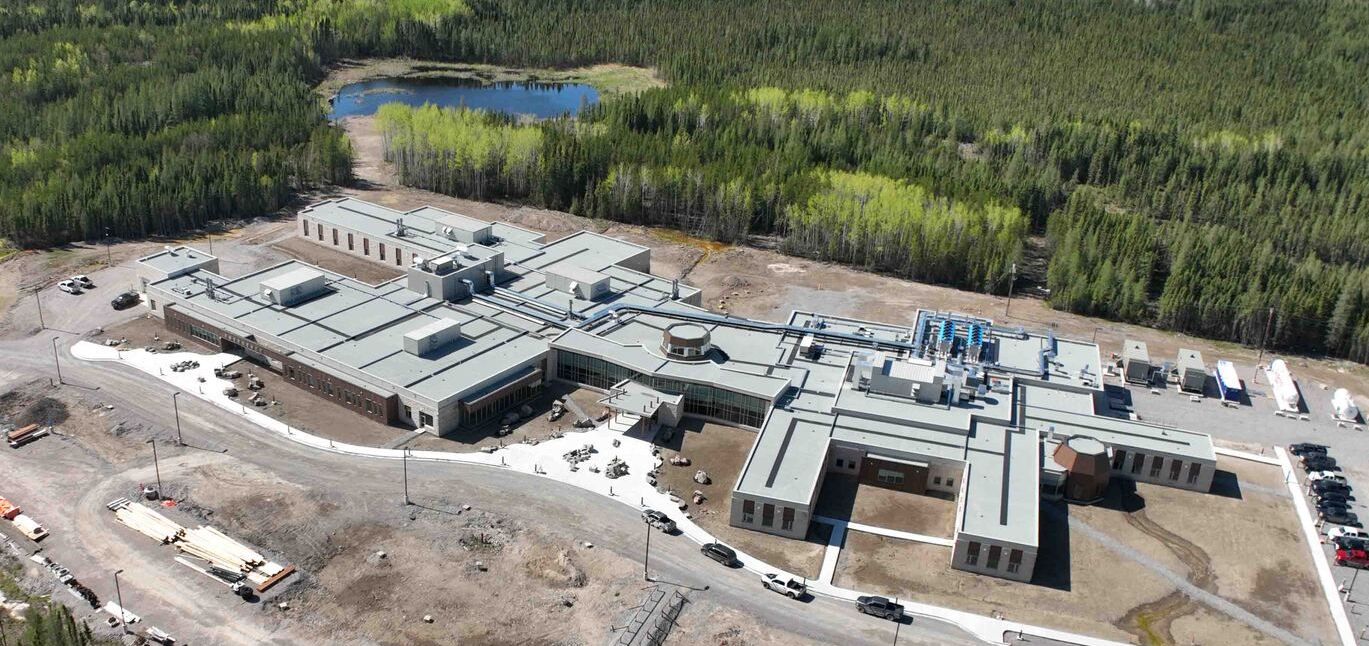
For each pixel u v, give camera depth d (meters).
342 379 153.62
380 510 130.38
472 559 122.62
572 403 156.62
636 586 119.31
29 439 142.75
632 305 177.12
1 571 117.12
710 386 153.00
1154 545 131.75
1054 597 121.38
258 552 121.44
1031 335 176.12
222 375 162.12
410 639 110.31
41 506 128.62
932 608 118.50
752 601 118.00
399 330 167.62
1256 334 194.12
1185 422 162.62
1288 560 130.12
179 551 121.62
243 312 170.62
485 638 110.88
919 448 140.25
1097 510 138.38
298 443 144.62
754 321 176.00
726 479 141.25
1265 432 161.12
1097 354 170.62
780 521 129.00
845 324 177.25
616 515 131.88
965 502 129.25
